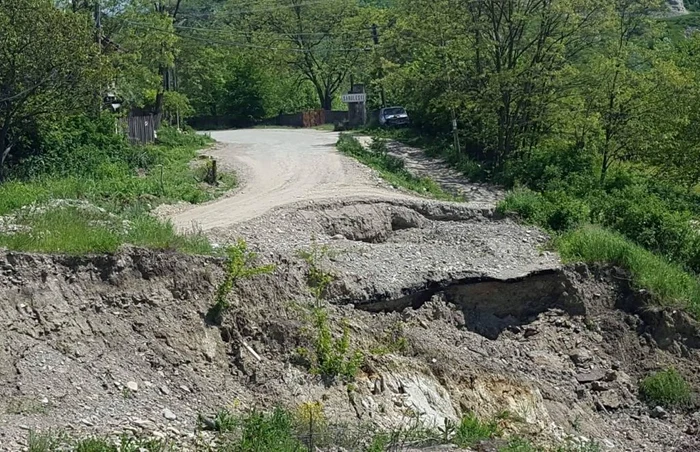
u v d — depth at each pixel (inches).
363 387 603.5
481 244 897.5
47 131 1261.1
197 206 981.8
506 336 778.8
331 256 767.1
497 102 1435.8
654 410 730.2
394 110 2132.1
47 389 475.8
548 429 652.7
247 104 2878.9
